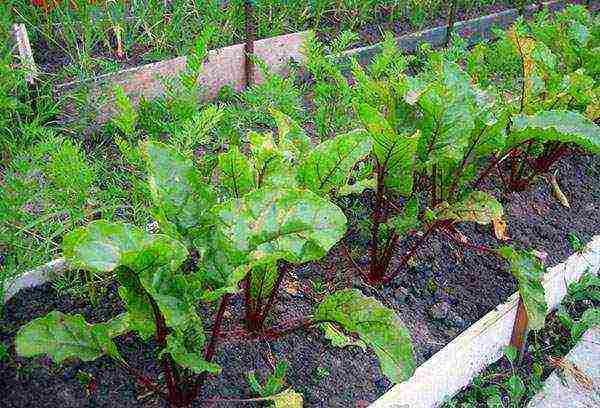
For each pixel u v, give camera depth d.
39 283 2.84
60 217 3.16
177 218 2.19
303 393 2.55
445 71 2.79
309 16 5.39
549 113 2.94
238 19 5.02
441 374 2.72
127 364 2.41
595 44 4.20
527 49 3.28
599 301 3.52
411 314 2.99
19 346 2.04
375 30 5.62
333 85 3.88
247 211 2.04
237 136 3.35
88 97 4.04
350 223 3.39
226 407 2.44
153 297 1.92
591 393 2.99
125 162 3.74
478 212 2.72
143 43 4.71
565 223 3.72
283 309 2.86
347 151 2.29
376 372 2.67
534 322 2.73
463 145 2.73
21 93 3.78
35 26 4.53
